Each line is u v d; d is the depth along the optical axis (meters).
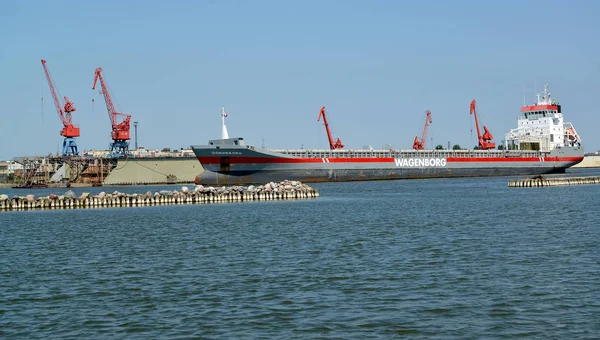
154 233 63.31
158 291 35.75
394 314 30.05
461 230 59.84
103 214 88.56
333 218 74.94
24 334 28.50
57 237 62.19
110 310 32.00
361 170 170.00
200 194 108.62
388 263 42.38
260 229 64.44
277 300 32.94
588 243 49.12
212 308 31.78
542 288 34.19
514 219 68.81
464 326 28.14
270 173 153.50
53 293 36.03
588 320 28.53
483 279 36.72
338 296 33.50
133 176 190.75
